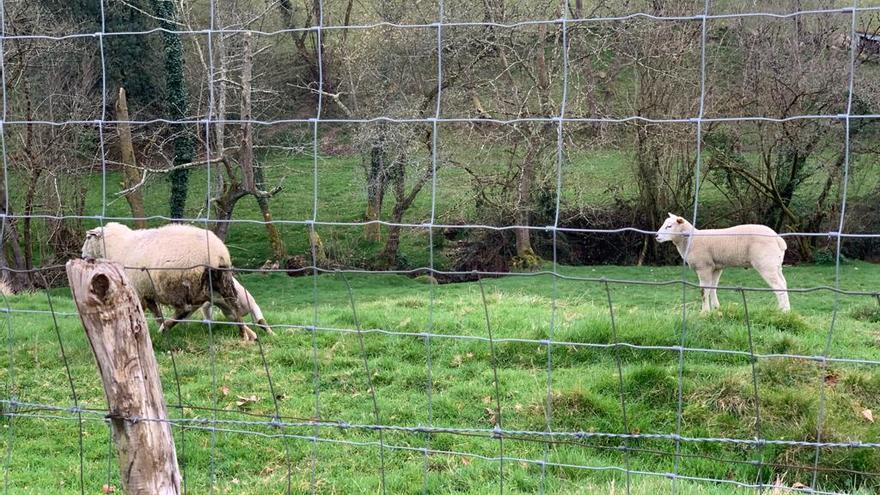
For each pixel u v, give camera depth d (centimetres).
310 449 654
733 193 2588
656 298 1580
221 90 1962
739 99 2327
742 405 666
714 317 934
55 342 938
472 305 1148
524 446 647
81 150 2506
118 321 366
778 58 2278
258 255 2700
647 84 2303
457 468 611
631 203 2631
